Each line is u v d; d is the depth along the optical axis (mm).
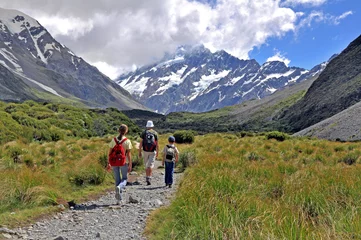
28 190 5719
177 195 5430
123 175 6141
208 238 3449
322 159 11492
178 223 3988
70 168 8586
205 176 6266
